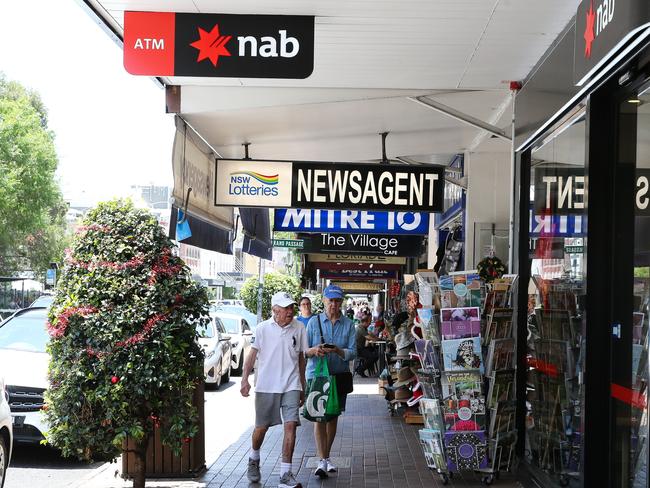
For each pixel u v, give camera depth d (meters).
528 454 7.94
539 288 7.53
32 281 39.78
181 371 6.52
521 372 8.17
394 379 13.34
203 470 8.55
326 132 10.76
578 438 5.90
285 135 10.68
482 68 7.94
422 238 18.91
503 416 8.00
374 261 24.80
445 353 7.94
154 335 6.48
